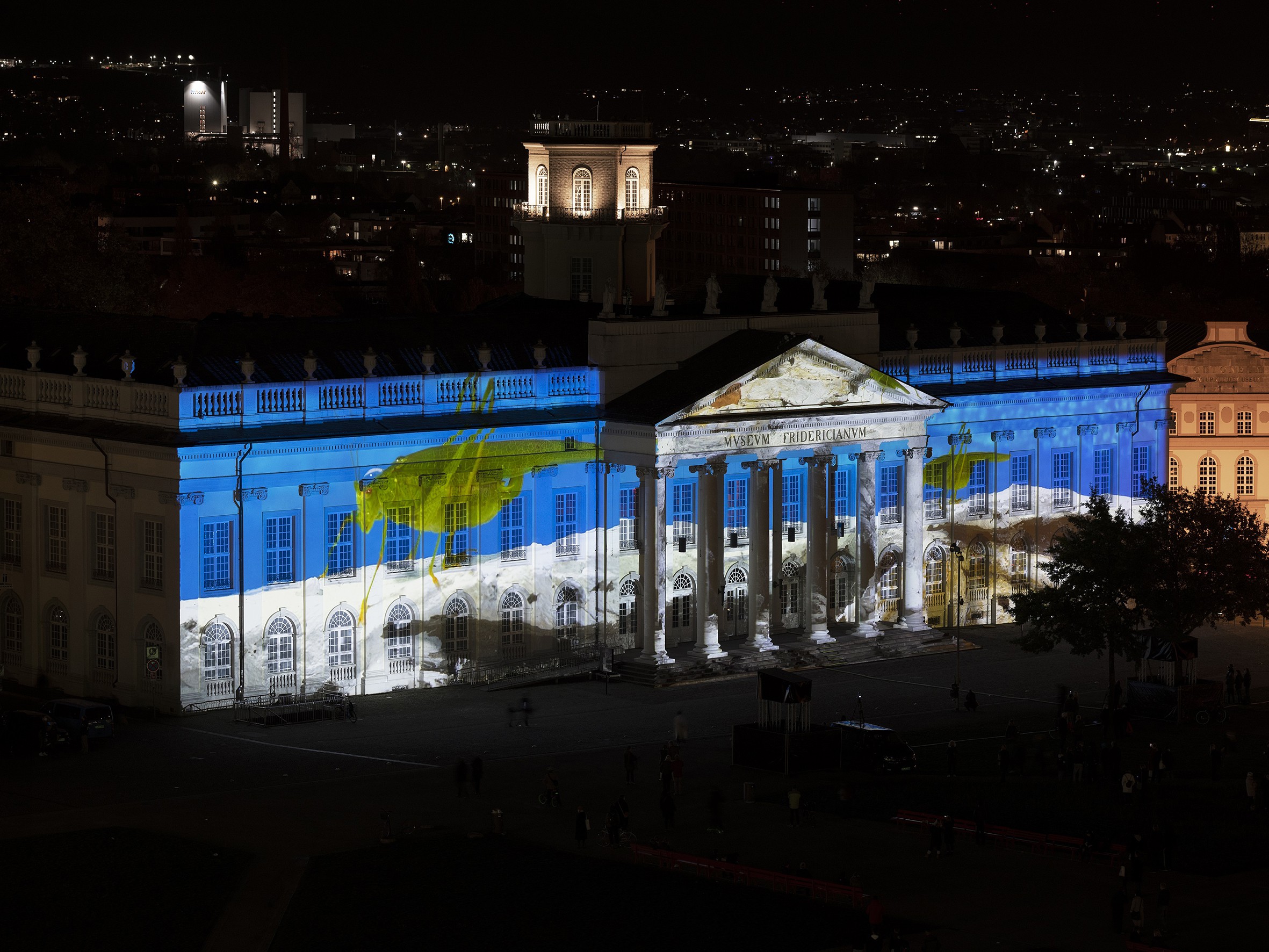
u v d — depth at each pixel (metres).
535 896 70.75
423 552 107.12
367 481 104.44
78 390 102.88
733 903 70.31
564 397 112.56
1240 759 93.44
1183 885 72.69
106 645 102.56
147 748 92.31
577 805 83.50
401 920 68.19
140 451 99.25
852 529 121.50
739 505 117.62
